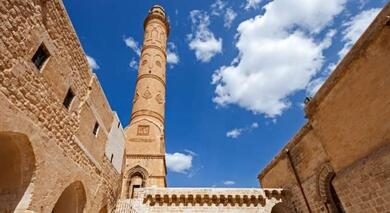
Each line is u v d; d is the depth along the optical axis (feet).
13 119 19.08
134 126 87.25
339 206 38.50
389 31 26.16
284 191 51.47
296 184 48.91
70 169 28.32
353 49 31.37
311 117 41.19
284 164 54.49
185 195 48.78
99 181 37.70
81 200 32.68
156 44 114.73
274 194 51.13
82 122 31.81
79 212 32.37
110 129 43.88
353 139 31.53
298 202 47.75
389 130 26.18
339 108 34.32
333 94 35.58
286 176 53.42
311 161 44.27
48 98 23.98
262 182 68.28
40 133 22.58
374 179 27.12
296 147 49.90
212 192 50.01
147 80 101.09
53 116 24.91
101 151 38.88
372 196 27.37
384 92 26.84
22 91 20.15
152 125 87.97
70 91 28.99
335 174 38.01
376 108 27.91
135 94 100.53
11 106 18.86
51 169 24.34
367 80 29.27
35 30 21.54
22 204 20.79
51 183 24.31
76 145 30.01
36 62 22.31
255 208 48.96
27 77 20.72
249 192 50.80
